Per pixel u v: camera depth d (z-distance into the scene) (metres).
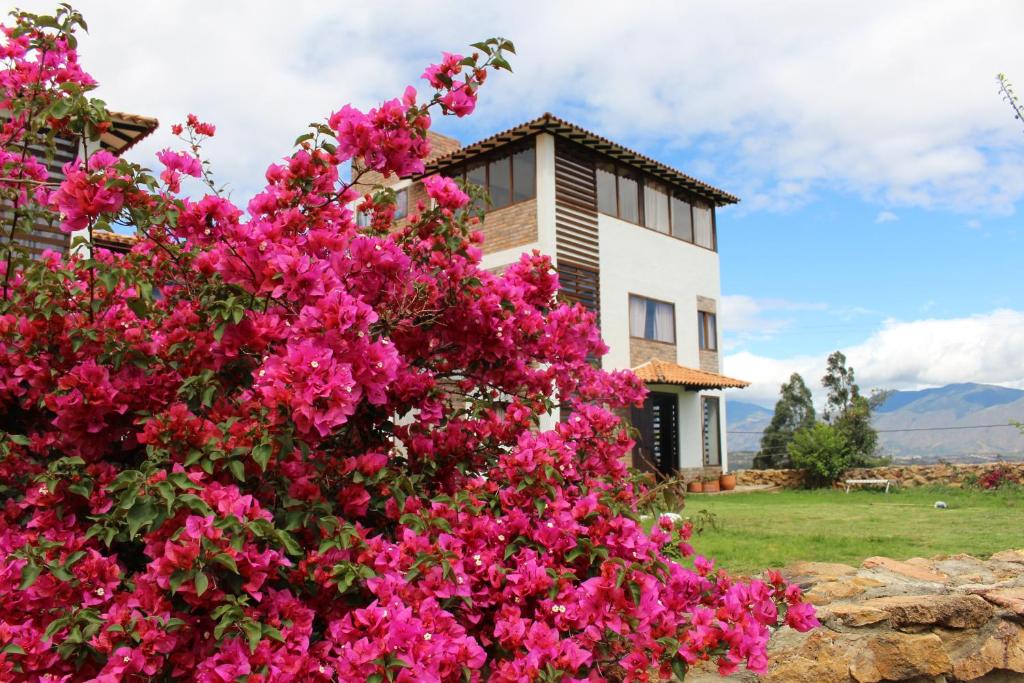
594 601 2.52
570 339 3.62
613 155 16.44
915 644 4.02
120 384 2.63
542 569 2.57
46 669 2.14
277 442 2.23
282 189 3.02
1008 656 4.23
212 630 2.13
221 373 2.68
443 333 3.35
